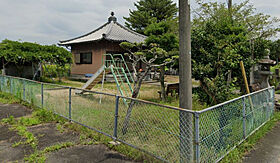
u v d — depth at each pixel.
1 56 11.57
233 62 6.15
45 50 13.62
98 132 4.19
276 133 4.53
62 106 5.36
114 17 17.88
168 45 8.02
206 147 2.82
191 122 2.69
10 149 3.48
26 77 15.12
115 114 3.74
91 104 4.67
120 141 3.61
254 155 3.43
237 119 3.62
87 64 15.82
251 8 10.61
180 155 2.79
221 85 5.48
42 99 6.09
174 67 8.19
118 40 14.10
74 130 4.45
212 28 7.14
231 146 3.42
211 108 2.74
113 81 13.84
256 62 6.75
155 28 8.39
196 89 7.54
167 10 26.58
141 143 3.52
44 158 3.13
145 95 9.10
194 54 7.05
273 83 10.98
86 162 3.09
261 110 4.81
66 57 14.45
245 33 7.36
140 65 16.28
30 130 4.45
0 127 4.59
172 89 8.77
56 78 17.02
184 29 2.76
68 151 3.45
